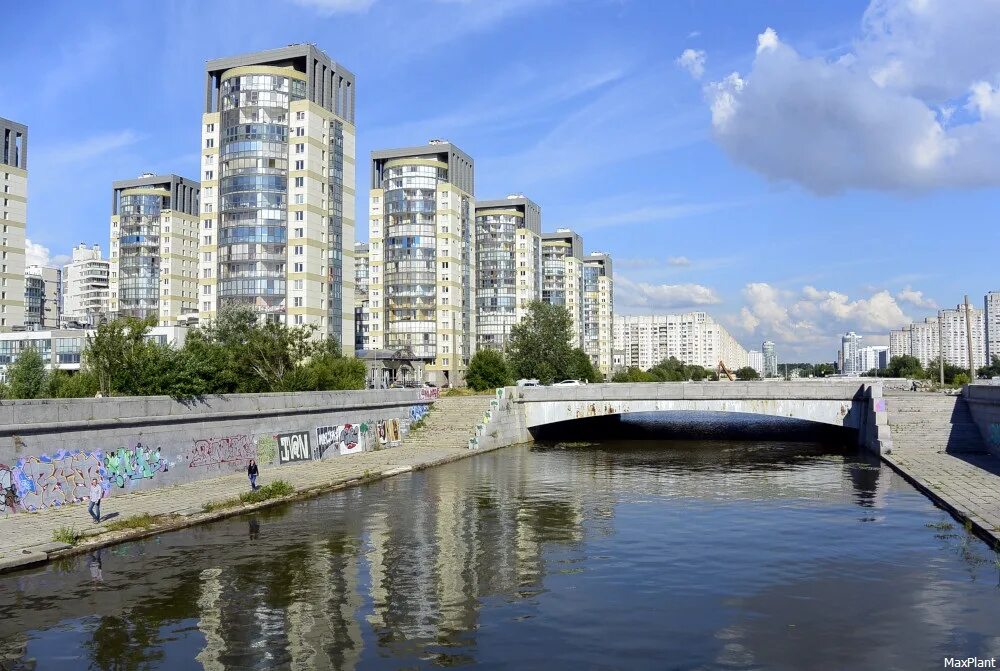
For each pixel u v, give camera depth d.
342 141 119.94
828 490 48.34
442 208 153.00
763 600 25.30
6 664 19.72
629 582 27.47
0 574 27.44
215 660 20.05
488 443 75.50
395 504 43.41
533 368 126.31
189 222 169.62
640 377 163.62
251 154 110.62
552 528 36.84
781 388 77.19
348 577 27.88
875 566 29.34
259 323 101.50
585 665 19.83
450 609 24.36
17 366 67.44
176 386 49.59
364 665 19.78
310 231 111.56
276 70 111.75
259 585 26.72
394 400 76.19
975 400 66.50
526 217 184.75
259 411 53.72
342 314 119.06
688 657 20.39
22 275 131.50
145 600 24.89
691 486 51.00
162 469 44.81
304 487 46.28
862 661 20.06
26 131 135.25
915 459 59.91
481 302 178.00
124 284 165.50
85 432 39.44
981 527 33.56
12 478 35.34
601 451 76.06
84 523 34.09
